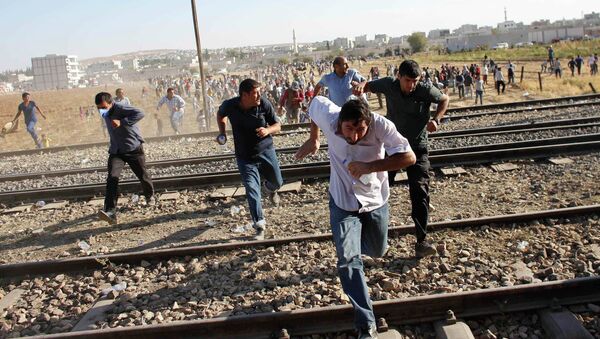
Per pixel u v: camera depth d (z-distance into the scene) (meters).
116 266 6.18
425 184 5.56
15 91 188.00
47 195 9.73
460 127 14.16
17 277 6.18
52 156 15.05
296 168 9.55
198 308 5.05
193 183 9.62
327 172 9.55
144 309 5.13
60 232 8.02
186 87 47.44
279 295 5.15
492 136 11.91
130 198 9.37
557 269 5.14
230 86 41.41
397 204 7.79
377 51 171.12
